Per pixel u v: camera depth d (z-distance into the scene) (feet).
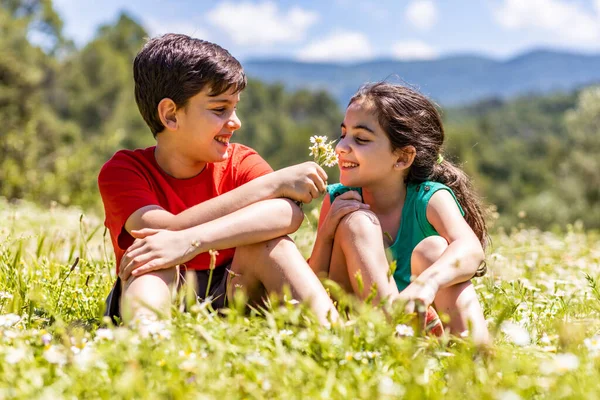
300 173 9.22
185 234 8.52
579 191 120.37
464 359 6.61
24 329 7.86
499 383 6.17
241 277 8.84
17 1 169.99
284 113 342.85
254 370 6.12
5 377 5.90
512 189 250.37
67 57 194.29
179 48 9.45
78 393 5.76
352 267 8.69
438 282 8.06
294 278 8.40
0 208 23.82
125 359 6.15
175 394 5.55
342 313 7.91
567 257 16.85
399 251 9.93
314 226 16.63
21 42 122.93
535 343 8.09
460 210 9.95
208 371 6.04
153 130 9.87
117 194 9.44
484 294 10.44
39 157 75.77
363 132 9.89
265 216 8.66
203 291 9.57
